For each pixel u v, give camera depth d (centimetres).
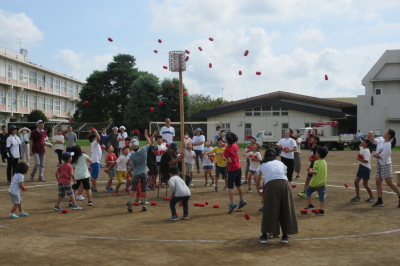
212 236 573
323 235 581
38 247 509
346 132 4422
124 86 5916
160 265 436
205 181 1205
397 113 3794
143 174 782
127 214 747
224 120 4434
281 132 4250
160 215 738
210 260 456
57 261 450
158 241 541
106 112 5969
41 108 6131
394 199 912
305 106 4075
